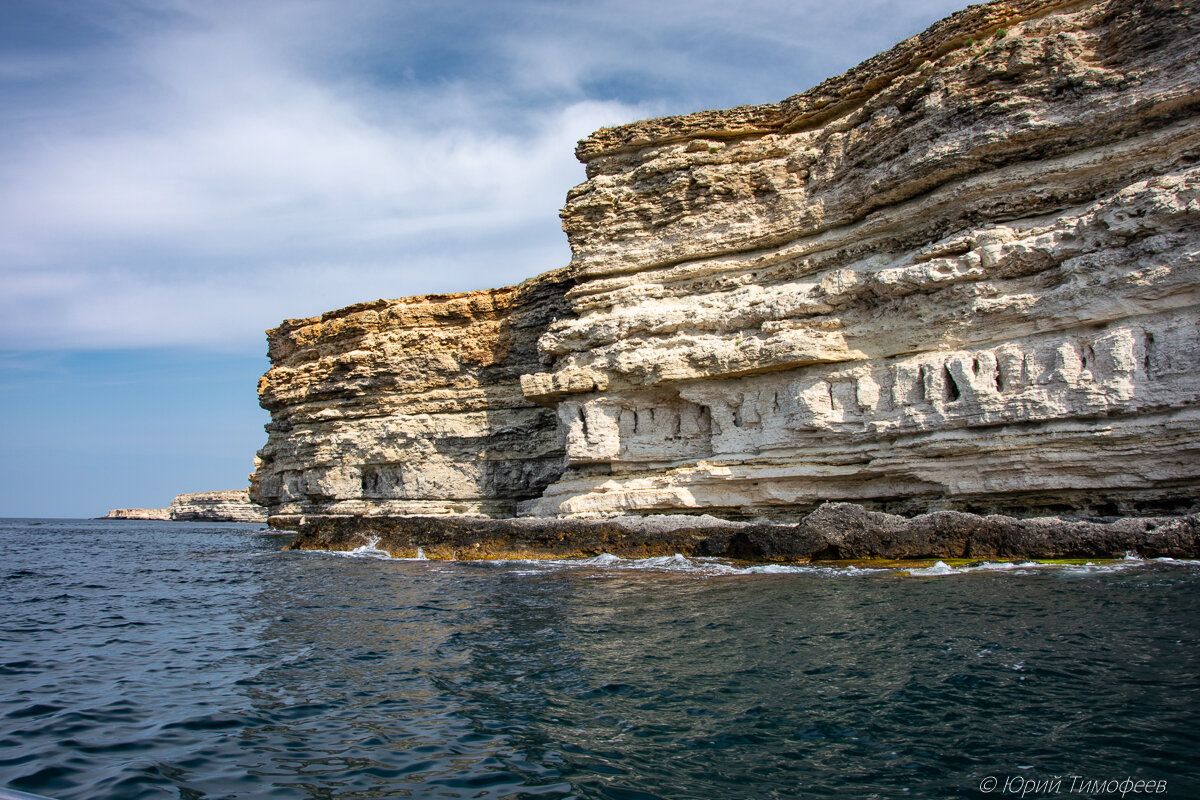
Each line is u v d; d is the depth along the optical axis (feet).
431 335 139.13
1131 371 63.77
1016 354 69.92
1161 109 66.59
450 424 135.03
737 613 49.49
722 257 96.78
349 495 142.92
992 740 27.20
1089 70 70.33
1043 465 67.72
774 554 72.69
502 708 33.01
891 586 56.03
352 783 25.79
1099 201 68.59
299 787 25.53
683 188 98.22
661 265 100.17
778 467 84.17
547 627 48.70
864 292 81.51
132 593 73.87
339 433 144.25
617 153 104.42
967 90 76.23
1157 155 67.56
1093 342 66.13
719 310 91.81
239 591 72.74
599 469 99.55
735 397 89.81
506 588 65.92
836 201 88.48
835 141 90.33
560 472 126.41
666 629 46.21
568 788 24.99
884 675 34.73
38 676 39.96
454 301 141.18
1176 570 55.26
